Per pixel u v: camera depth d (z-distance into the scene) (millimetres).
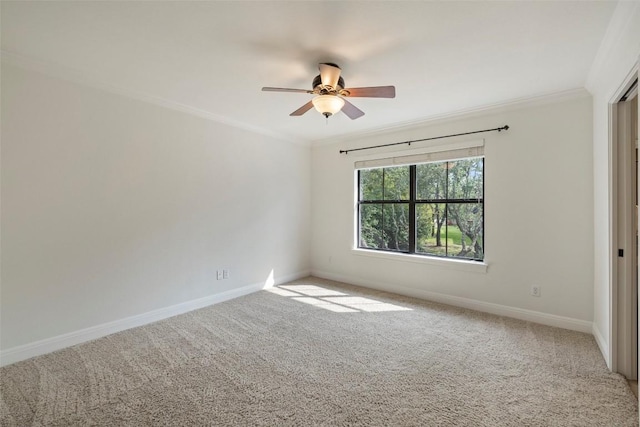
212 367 2219
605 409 1759
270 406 1794
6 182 2238
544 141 2969
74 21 1803
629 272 2107
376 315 3256
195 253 3461
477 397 1870
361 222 4531
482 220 3418
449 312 3340
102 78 2609
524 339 2660
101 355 2393
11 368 2197
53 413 1734
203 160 3523
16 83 2266
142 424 1653
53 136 2445
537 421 1664
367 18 1759
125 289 2887
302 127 4137
